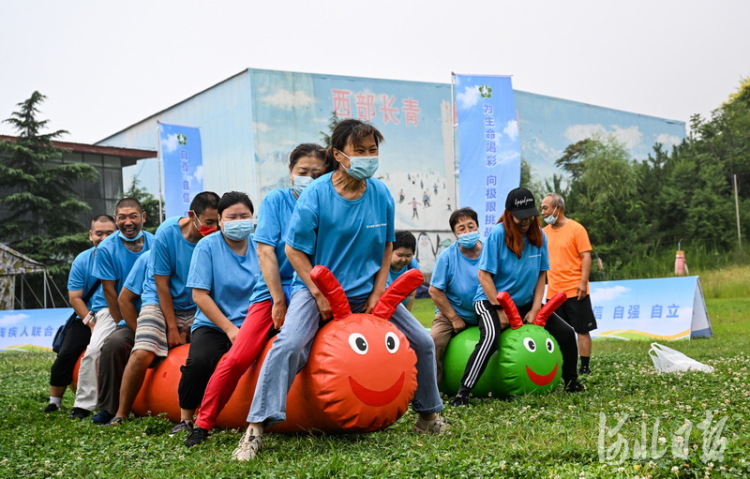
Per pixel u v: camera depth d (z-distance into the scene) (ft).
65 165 98.17
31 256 95.76
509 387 22.31
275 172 87.35
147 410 21.16
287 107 88.43
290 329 15.60
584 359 28.73
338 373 15.37
